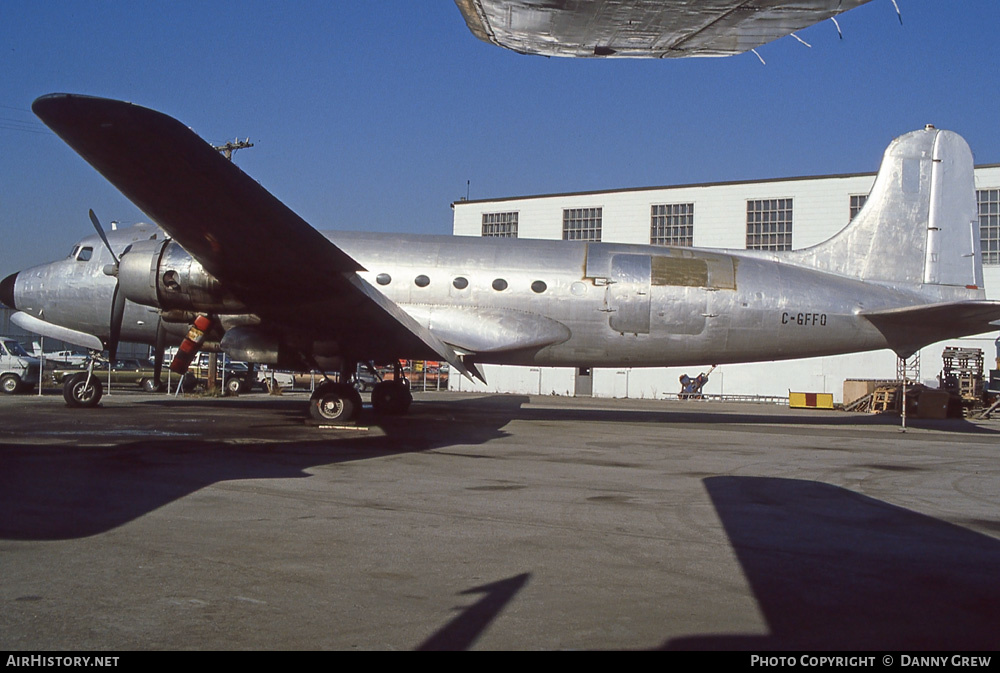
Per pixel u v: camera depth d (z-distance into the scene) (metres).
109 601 4.68
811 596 5.12
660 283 16.36
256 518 6.96
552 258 16.61
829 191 37.66
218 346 16.41
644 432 16.39
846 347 16.97
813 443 14.95
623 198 41.78
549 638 4.26
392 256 16.73
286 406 20.31
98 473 9.02
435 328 16.16
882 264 17.39
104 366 38.94
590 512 7.70
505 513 7.53
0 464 9.55
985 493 9.36
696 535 6.82
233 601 4.73
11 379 26.80
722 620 4.62
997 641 4.37
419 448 12.30
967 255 17.50
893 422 22.94
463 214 45.72
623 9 6.64
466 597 4.93
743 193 39.34
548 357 16.75
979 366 30.81
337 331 14.84
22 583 4.97
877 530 7.16
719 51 7.47
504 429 16.09
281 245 11.62
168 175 10.07
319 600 4.79
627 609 4.78
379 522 6.97
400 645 4.11
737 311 16.38
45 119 8.99
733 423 20.19
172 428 13.95
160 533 6.32
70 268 17.70
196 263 13.95
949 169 17.61
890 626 4.58
